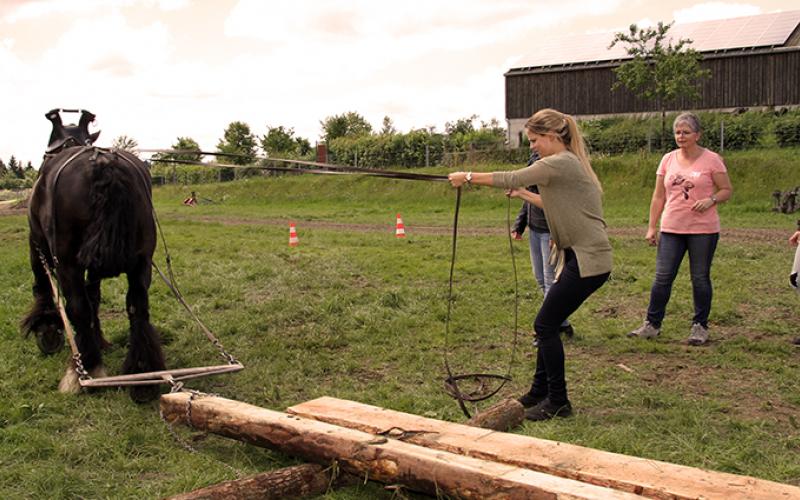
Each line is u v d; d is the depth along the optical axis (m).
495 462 3.79
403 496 3.84
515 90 44.22
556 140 5.18
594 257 5.04
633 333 7.68
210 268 12.12
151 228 6.00
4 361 6.89
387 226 20.86
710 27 41.56
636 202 25.52
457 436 4.22
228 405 4.68
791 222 18.56
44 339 7.05
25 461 4.62
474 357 7.06
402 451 3.78
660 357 6.97
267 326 8.38
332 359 7.09
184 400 4.85
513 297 9.62
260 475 3.89
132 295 5.94
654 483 3.50
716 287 9.98
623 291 10.02
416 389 6.13
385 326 8.20
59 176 5.76
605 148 33.66
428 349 7.36
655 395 5.70
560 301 5.14
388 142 40.97
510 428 5.08
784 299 9.28
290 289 10.34
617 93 41.34
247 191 36.28
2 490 4.19
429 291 9.94
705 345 7.33
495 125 46.97
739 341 7.30
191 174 45.56
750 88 38.56
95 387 5.93
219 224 22.05
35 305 7.09
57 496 4.08
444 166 37.06
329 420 4.62
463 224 20.84
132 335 5.84
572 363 6.79
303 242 16.12
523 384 6.23
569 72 42.53
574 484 3.33
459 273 11.41
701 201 7.24
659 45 33.50
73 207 5.68
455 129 46.06
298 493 3.94
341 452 3.96
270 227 20.67
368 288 10.33
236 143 49.84
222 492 3.70
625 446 4.67
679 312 8.70
